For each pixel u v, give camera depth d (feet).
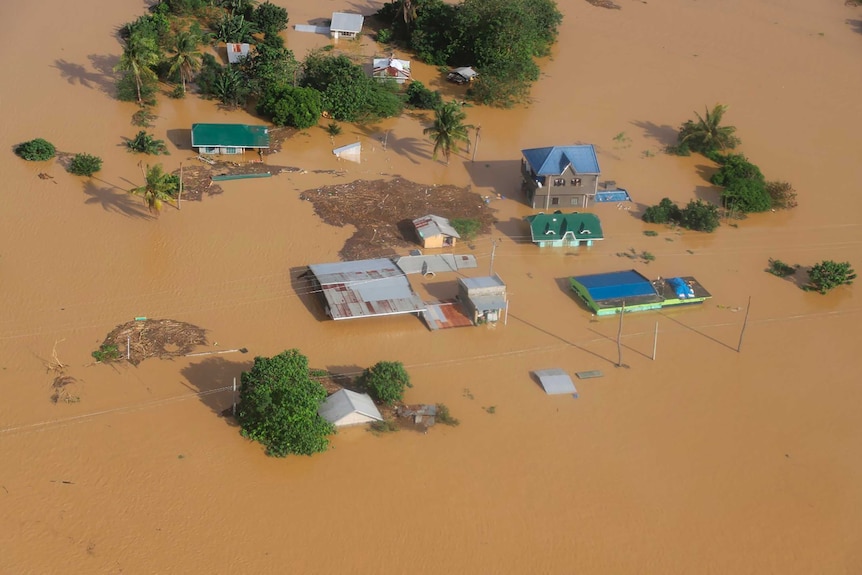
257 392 253.85
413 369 292.61
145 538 229.25
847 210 402.31
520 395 286.66
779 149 444.96
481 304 310.65
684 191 406.41
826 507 256.32
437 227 350.43
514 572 229.45
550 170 373.20
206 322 302.86
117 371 279.49
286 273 330.34
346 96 429.38
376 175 396.37
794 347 318.45
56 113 407.44
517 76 463.01
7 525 228.84
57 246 331.16
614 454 267.80
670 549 239.50
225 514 237.45
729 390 296.71
